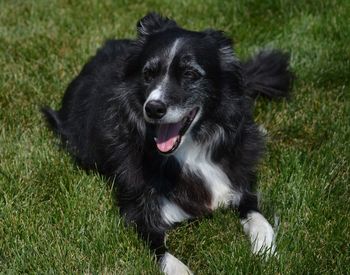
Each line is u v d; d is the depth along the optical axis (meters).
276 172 1.94
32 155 1.99
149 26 1.85
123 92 1.81
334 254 1.75
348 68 2.23
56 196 1.89
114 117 1.85
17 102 2.18
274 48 2.24
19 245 1.78
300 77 2.22
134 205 1.82
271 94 2.16
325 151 1.98
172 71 1.75
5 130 2.09
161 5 2.58
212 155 1.82
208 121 1.80
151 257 1.73
